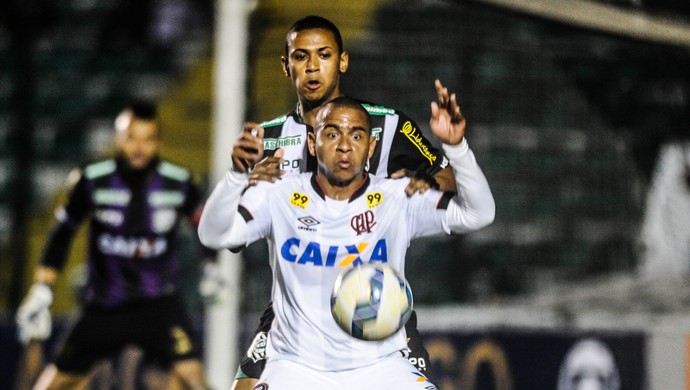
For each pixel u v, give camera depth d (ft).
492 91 133.59
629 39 73.15
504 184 130.82
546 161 132.77
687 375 91.81
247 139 41.39
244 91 88.79
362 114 43.62
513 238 127.34
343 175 43.32
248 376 47.26
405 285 42.65
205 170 134.72
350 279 42.06
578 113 135.74
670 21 70.95
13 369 92.17
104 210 80.38
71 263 126.93
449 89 129.49
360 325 41.68
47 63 149.07
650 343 92.48
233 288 88.07
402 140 48.83
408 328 48.21
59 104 145.48
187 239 124.26
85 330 80.53
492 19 136.98
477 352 91.30
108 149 141.49
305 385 44.24
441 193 46.16
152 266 80.84
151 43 152.76
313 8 126.82
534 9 69.15
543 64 136.67
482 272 124.36
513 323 92.17
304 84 46.78
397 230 45.98
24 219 124.26
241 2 88.79
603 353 92.48
